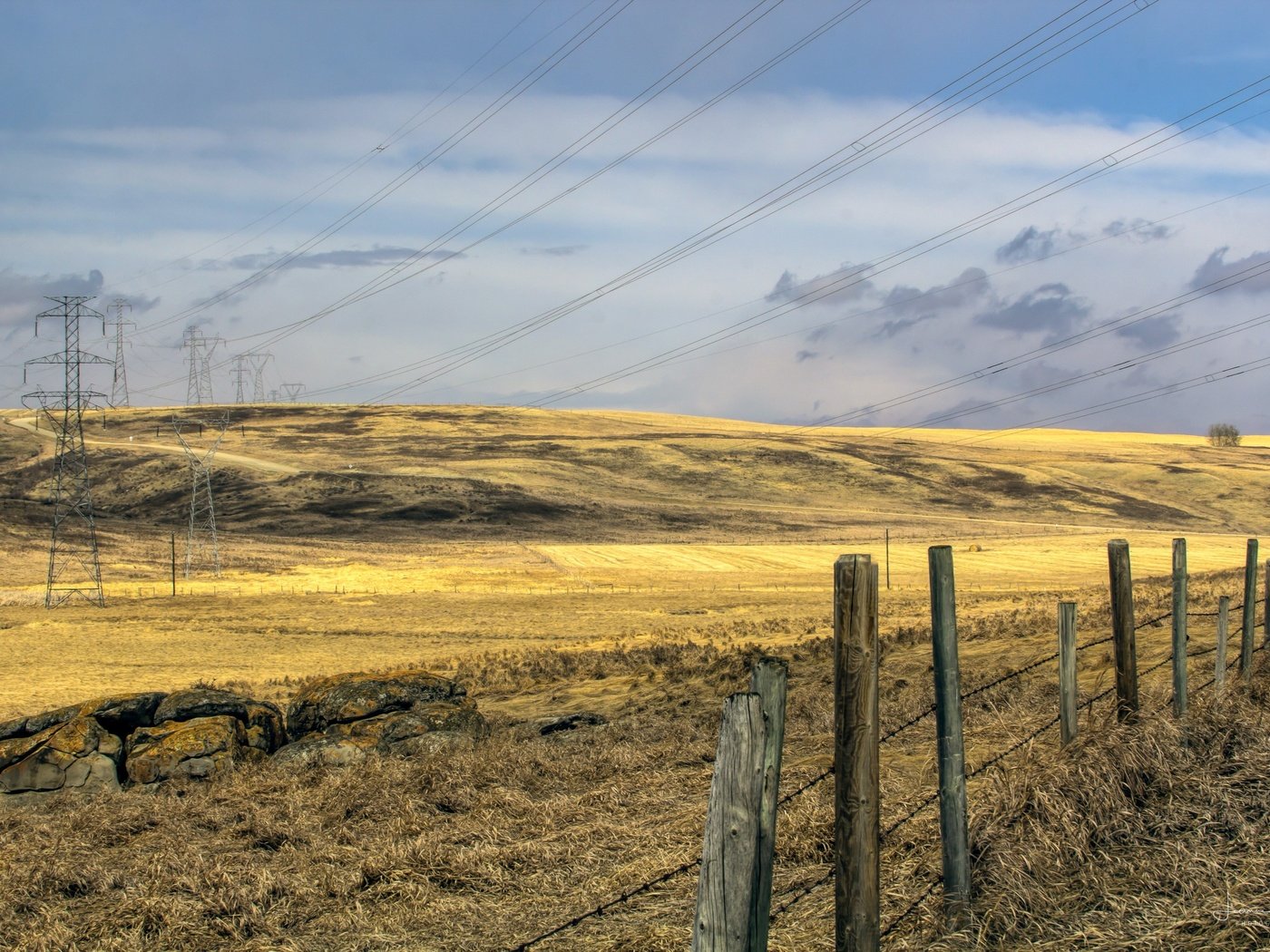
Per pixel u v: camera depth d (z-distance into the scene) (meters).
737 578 87.44
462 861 9.53
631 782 12.70
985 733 11.72
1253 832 7.45
